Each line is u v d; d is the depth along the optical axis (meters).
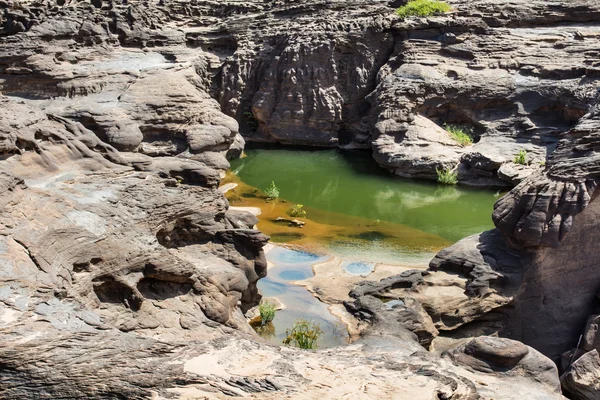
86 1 39.59
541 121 36.09
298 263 24.09
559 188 20.17
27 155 15.74
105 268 14.28
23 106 17.05
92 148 17.39
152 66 34.91
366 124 40.47
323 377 12.50
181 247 17.42
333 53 41.00
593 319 19.08
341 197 32.75
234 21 44.06
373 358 13.87
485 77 37.38
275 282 22.16
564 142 22.25
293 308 20.06
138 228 15.52
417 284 20.08
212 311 15.64
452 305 19.41
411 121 36.78
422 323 18.44
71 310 12.30
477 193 33.28
